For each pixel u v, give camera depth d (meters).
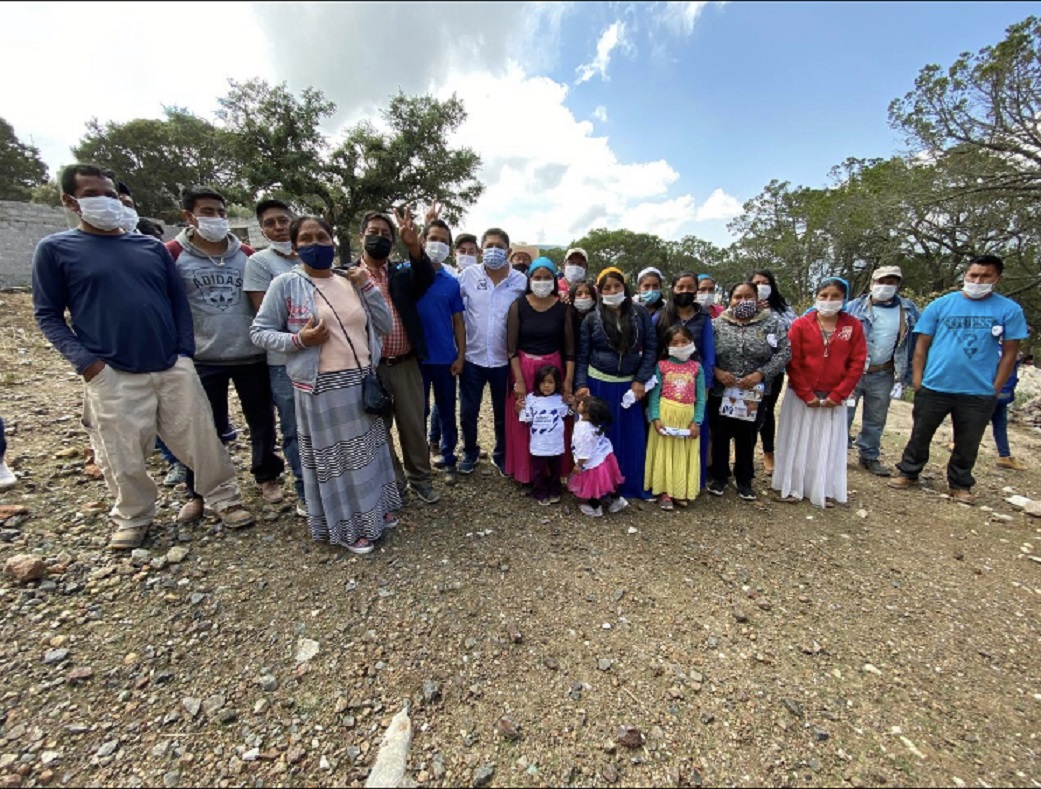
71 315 2.50
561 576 2.74
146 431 2.63
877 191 16.50
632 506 3.67
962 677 2.13
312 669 2.04
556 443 3.48
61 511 2.98
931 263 18.11
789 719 1.89
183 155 31.81
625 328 3.48
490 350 3.78
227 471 2.98
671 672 2.10
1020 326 3.63
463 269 3.95
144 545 2.75
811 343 3.65
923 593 2.71
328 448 2.65
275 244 3.15
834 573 2.88
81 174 2.40
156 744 1.70
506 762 1.70
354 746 1.74
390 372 3.25
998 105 11.60
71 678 1.90
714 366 3.75
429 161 21.50
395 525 3.15
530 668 2.09
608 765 1.69
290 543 2.88
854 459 4.89
